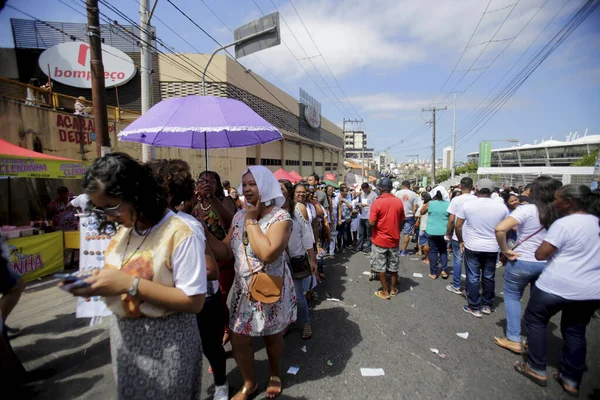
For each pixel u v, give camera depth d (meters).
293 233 3.56
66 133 8.45
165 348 1.54
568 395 2.72
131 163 1.46
